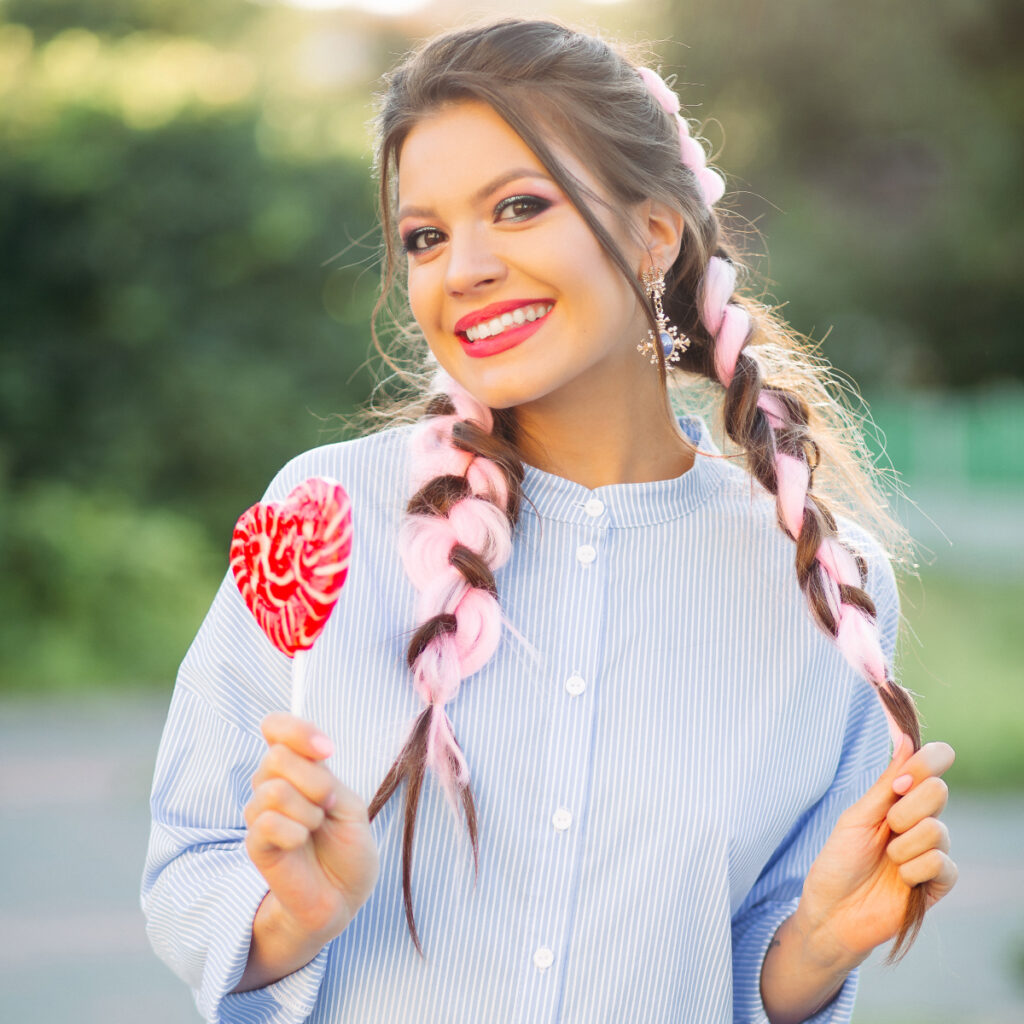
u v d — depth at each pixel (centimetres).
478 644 207
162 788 222
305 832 175
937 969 597
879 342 3098
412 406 246
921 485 3309
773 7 2334
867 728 240
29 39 2000
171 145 1591
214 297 1633
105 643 1300
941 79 2469
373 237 1684
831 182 2830
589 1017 204
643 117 223
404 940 206
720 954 212
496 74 208
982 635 1488
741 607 222
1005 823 838
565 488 220
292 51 2233
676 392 258
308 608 186
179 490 1616
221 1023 202
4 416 1542
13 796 848
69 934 620
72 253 1562
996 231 2758
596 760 209
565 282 205
